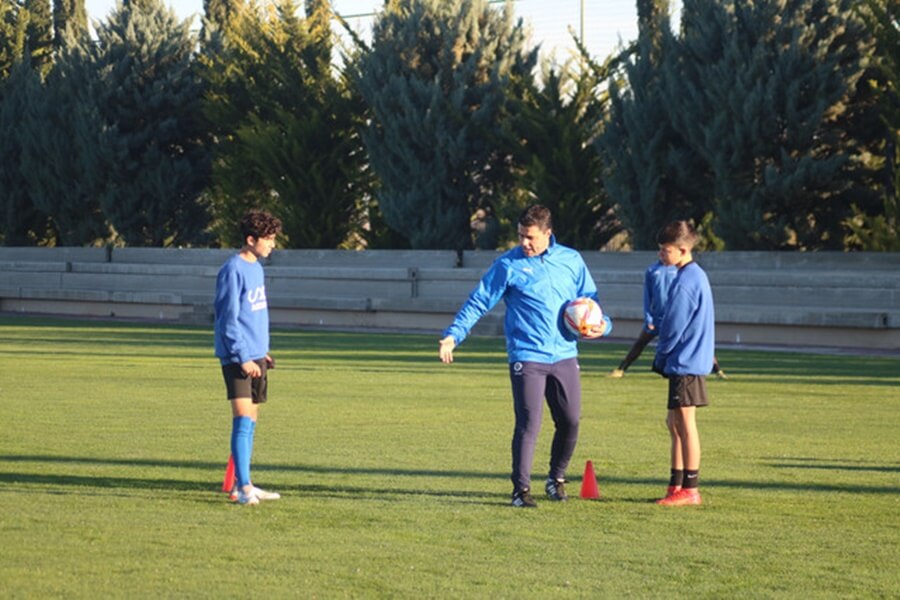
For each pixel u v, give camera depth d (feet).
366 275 129.18
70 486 33.68
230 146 154.71
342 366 74.08
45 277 158.92
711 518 29.43
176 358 80.12
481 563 24.56
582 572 23.84
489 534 27.43
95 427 46.24
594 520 29.19
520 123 127.95
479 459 38.75
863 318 90.89
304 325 128.67
